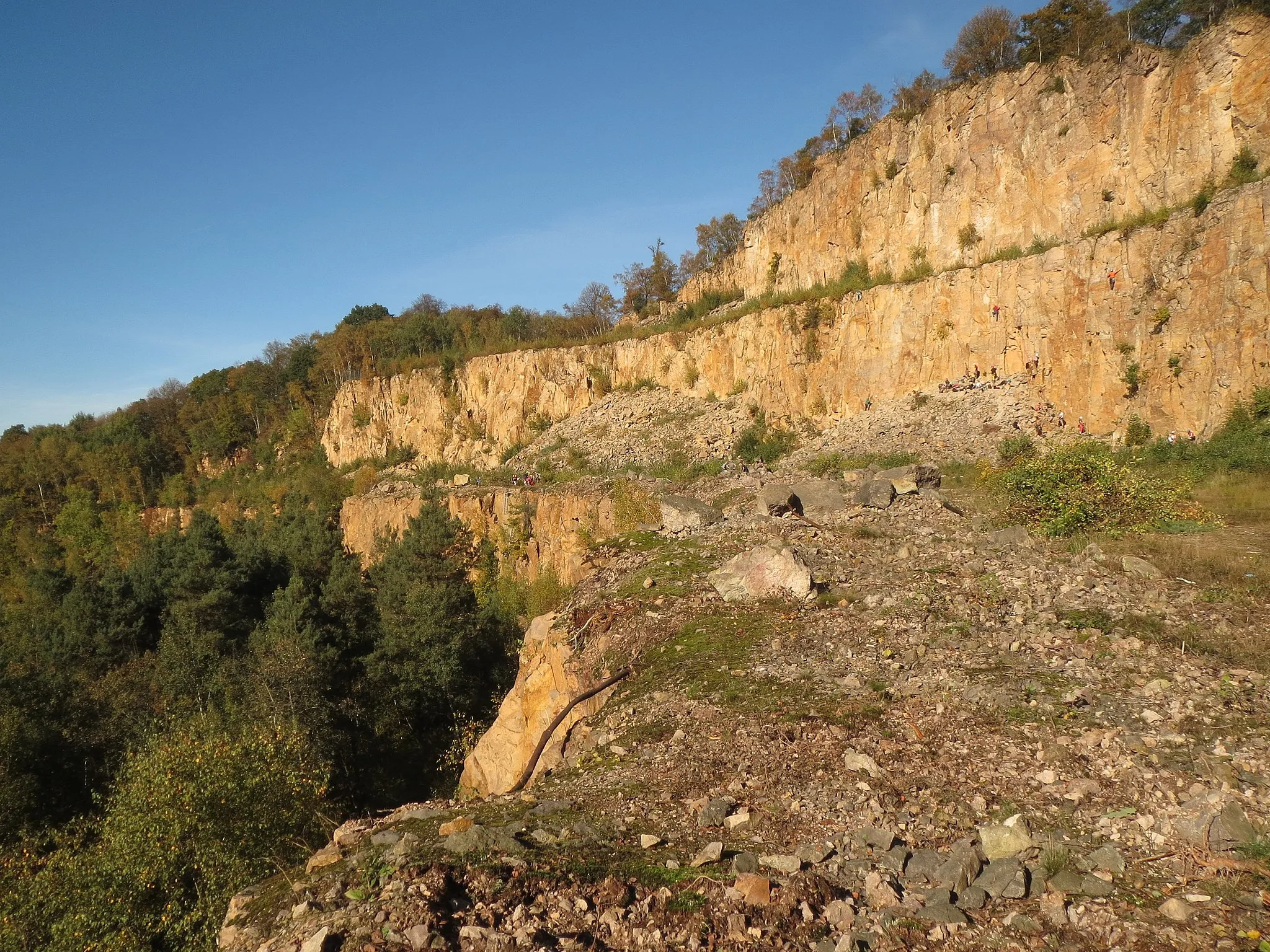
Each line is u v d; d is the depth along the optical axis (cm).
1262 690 855
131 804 1312
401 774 2723
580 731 1133
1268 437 2306
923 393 3819
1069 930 520
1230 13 2914
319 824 1283
